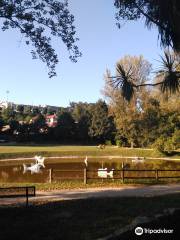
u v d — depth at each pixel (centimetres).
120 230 1043
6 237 1173
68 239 1127
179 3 1011
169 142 6781
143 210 1588
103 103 10912
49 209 1678
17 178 4128
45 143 11244
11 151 7606
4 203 2031
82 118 11431
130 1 1182
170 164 6012
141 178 3303
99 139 11312
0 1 1786
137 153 7681
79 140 11531
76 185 2916
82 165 5809
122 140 9606
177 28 1035
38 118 11631
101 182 3106
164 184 3069
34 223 1362
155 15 1077
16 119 12456
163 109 6675
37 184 2994
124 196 2330
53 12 1902
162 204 1778
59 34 1939
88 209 1656
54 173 4438
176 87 1074
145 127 7144
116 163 6222
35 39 1916
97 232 1188
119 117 7662
